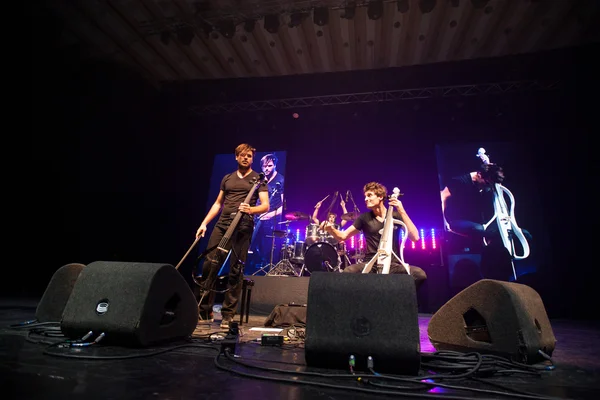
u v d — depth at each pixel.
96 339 1.79
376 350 1.50
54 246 6.39
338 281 1.67
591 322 5.48
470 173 7.42
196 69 7.80
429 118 8.25
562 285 6.79
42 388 1.17
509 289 1.88
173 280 2.03
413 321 1.53
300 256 5.78
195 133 8.99
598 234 6.79
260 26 6.57
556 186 7.23
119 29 6.57
